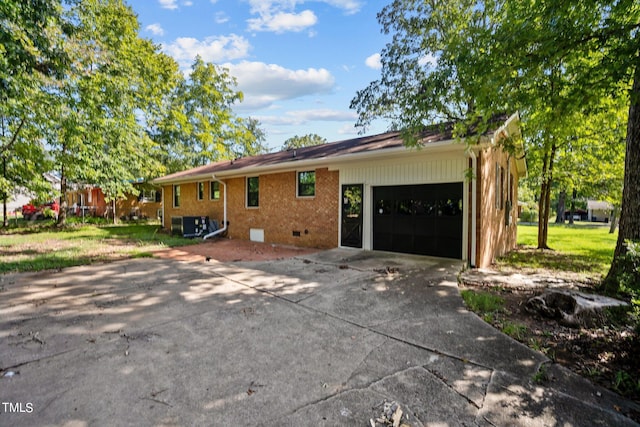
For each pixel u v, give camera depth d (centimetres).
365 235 929
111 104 1200
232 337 355
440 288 541
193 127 2798
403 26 1477
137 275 638
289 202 1123
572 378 272
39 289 534
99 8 1314
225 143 3103
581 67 526
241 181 1300
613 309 385
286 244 1130
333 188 1002
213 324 392
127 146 1457
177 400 241
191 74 2838
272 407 234
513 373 280
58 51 870
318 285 566
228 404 237
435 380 270
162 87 2138
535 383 264
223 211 1389
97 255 867
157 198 2534
